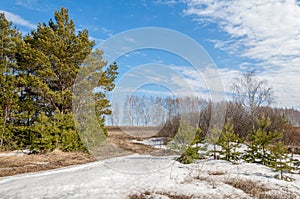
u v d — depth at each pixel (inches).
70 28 520.1
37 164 303.0
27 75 473.4
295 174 259.9
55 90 508.4
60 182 204.7
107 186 195.2
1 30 528.1
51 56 460.4
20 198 160.7
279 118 633.6
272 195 177.0
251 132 347.3
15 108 453.4
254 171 268.7
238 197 167.3
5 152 402.0
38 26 496.7
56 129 400.8
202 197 166.7
